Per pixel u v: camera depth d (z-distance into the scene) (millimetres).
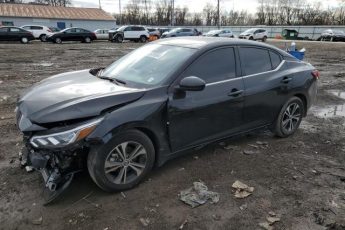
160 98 3805
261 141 5363
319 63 17875
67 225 3189
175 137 4023
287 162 4641
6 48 23031
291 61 5516
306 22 82875
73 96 3578
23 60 15852
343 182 4168
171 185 3910
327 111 7535
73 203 3508
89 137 3279
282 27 60750
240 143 5223
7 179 3895
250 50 4883
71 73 4781
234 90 4496
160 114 3793
